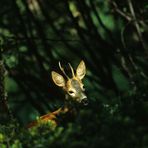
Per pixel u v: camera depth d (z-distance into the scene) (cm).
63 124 848
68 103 1102
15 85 2802
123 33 1956
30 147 733
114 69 2738
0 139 768
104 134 673
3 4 2258
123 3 1981
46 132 745
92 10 2280
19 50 2075
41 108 2278
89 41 2223
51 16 2384
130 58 1947
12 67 1967
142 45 1870
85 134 694
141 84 868
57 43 2520
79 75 1452
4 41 1916
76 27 2205
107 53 2173
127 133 665
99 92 2181
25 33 2214
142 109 707
